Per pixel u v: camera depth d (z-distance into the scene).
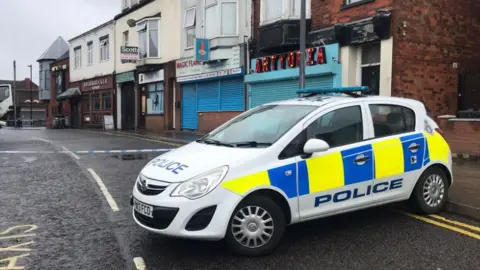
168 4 22.73
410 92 11.80
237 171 4.45
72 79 36.00
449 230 5.37
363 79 12.77
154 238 5.17
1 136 22.34
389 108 5.69
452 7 12.49
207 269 4.25
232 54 17.89
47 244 4.98
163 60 23.34
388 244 4.89
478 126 9.91
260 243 4.55
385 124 5.60
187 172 4.46
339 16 13.12
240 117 5.88
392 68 11.56
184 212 4.28
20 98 73.88
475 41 13.00
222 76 18.33
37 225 5.70
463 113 10.52
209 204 4.30
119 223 5.80
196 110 20.86
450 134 10.48
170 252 4.71
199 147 5.21
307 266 4.30
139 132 22.44
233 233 4.46
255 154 4.59
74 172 9.70
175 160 4.86
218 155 4.70
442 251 4.66
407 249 4.73
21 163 11.12
